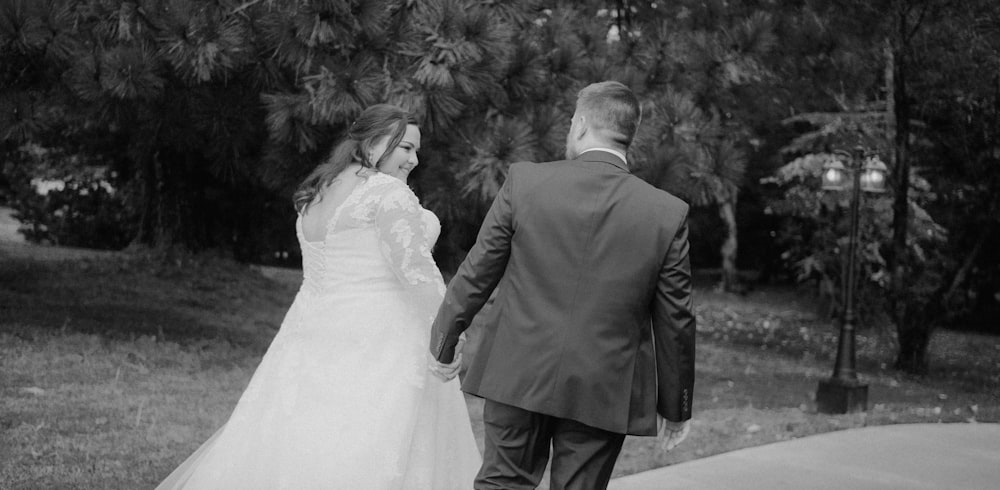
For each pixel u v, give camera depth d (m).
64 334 8.00
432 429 3.66
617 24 10.38
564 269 2.95
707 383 10.37
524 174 3.08
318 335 3.62
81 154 14.30
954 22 10.66
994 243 16.47
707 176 7.82
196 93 7.75
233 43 6.35
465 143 7.16
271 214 13.64
